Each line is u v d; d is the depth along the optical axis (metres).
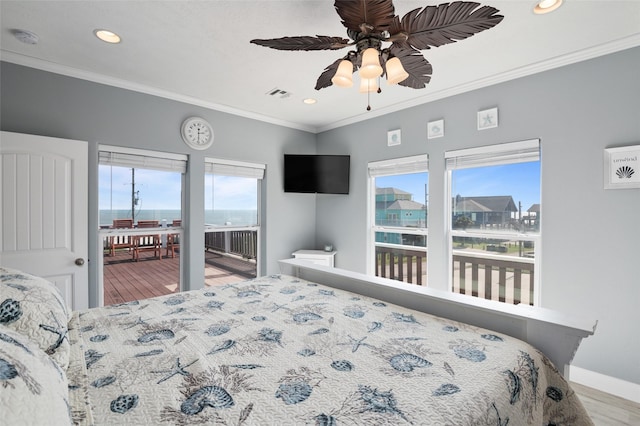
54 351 0.99
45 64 2.44
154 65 2.50
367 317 1.52
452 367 1.04
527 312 1.32
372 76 1.42
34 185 2.34
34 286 1.14
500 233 2.75
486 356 1.11
